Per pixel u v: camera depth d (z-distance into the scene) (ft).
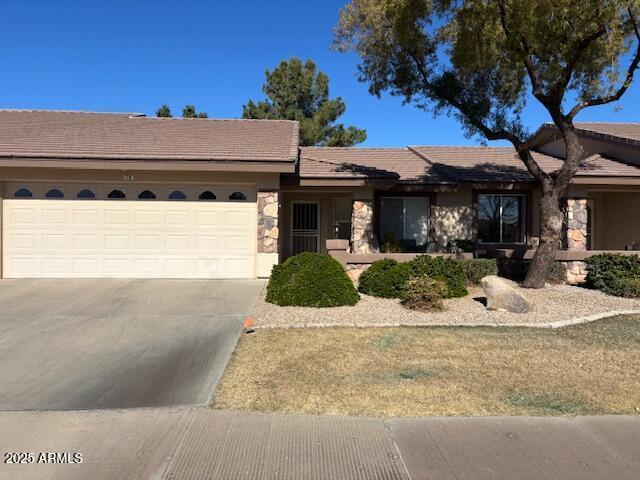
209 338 25.03
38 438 14.33
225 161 42.47
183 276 44.42
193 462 13.08
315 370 20.17
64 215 43.65
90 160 41.73
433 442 14.24
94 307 32.22
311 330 26.71
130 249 44.16
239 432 14.76
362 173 50.01
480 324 28.37
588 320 29.50
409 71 42.98
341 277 33.60
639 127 64.90
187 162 42.27
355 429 15.01
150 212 44.27
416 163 59.72
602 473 12.69
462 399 17.33
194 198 44.52
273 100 98.32
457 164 59.72
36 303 33.40
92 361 21.35
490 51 37.76
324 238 57.57
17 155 41.09
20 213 43.39
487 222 55.93
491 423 15.48
